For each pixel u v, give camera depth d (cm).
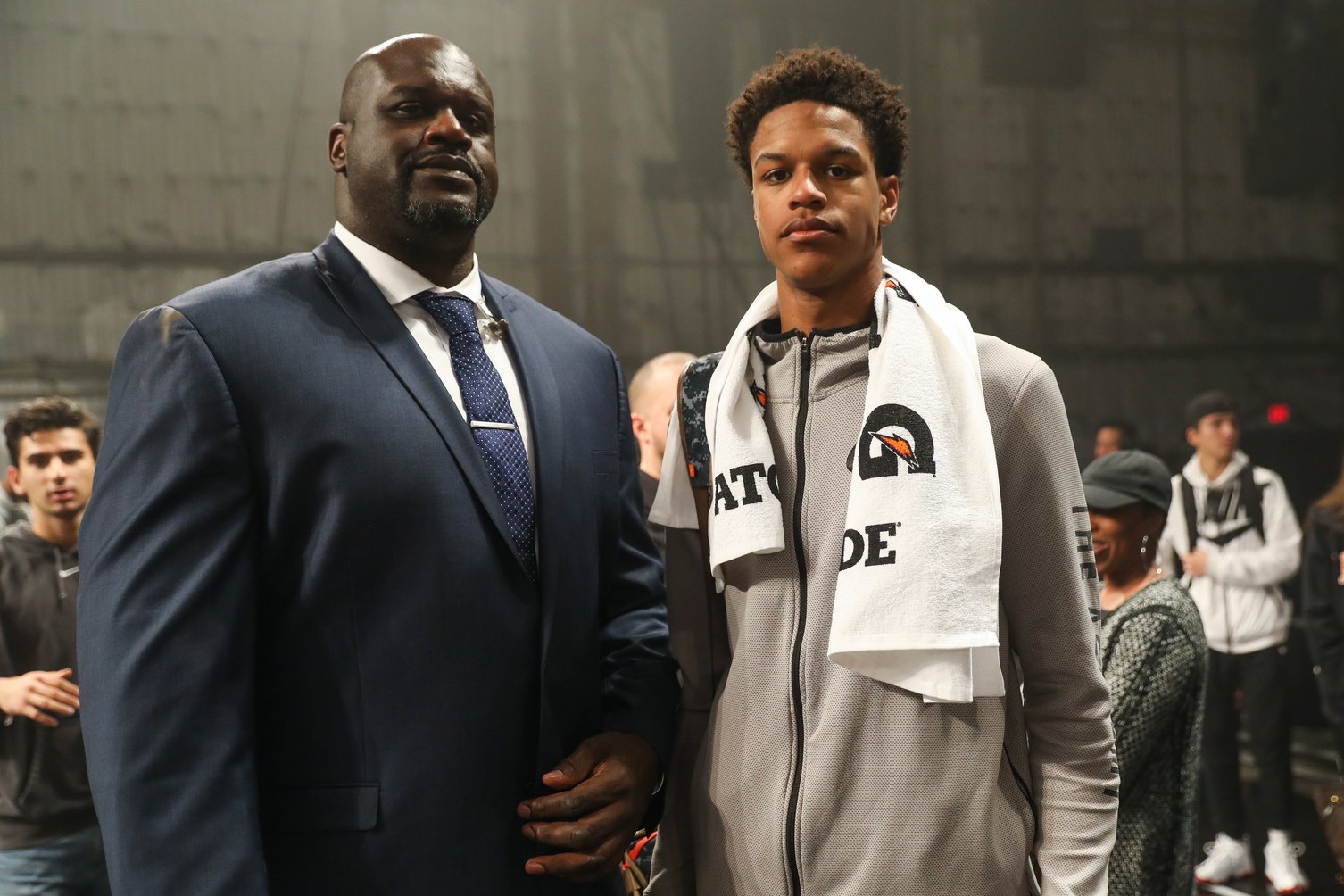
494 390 126
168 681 104
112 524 108
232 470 111
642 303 732
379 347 119
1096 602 120
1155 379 790
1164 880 150
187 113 661
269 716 114
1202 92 793
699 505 129
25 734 260
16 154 637
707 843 123
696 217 738
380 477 114
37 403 273
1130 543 173
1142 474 172
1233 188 798
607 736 127
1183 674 150
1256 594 402
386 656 113
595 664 131
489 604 117
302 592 113
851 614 109
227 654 108
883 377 114
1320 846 426
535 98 712
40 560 271
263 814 113
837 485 118
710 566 127
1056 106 779
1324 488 696
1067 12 767
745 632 121
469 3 700
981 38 764
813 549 118
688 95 728
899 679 109
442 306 125
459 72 125
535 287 717
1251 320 799
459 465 118
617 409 143
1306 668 554
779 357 124
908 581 107
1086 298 784
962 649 108
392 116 122
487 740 116
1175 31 789
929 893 109
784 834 115
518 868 118
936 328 117
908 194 762
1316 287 800
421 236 123
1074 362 782
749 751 119
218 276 668
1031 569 114
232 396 112
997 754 112
